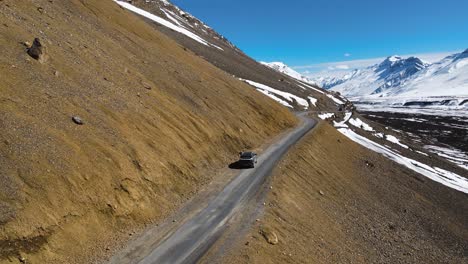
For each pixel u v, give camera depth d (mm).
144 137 26781
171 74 41125
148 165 24609
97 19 41875
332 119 79438
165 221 22719
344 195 38719
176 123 32219
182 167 28375
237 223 23250
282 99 83000
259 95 59094
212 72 54281
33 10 31703
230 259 19516
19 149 18125
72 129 21750
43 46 25234
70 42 30672
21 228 15672
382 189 46719
